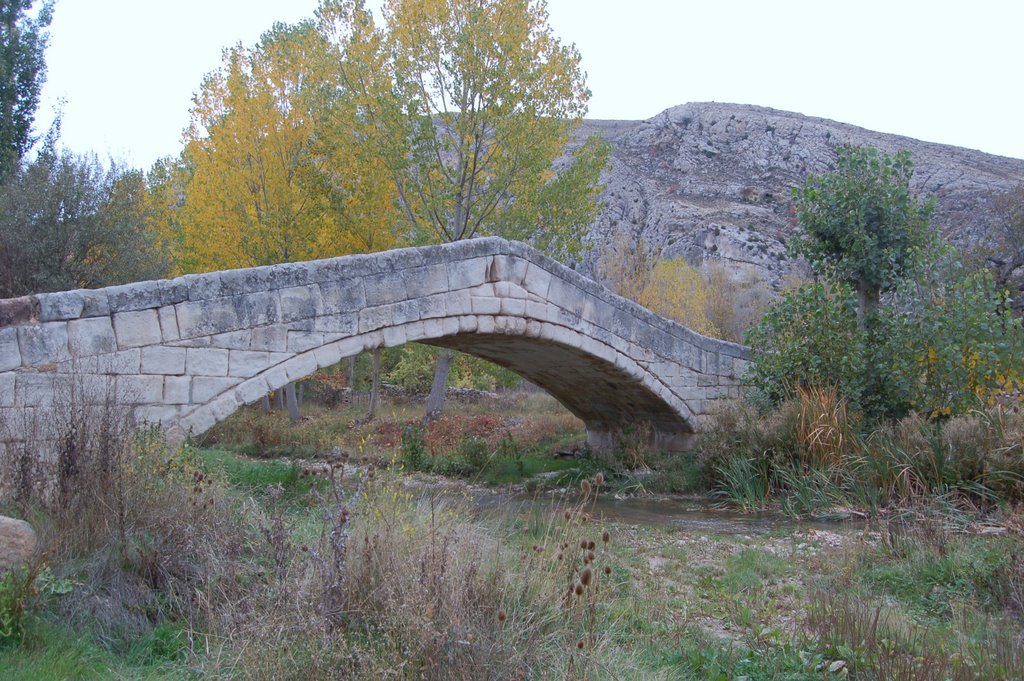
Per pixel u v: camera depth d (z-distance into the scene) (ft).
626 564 26.61
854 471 38.88
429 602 14.43
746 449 43.73
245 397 31.35
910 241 48.78
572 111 63.10
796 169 187.52
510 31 59.82
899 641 17.85
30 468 20.68
